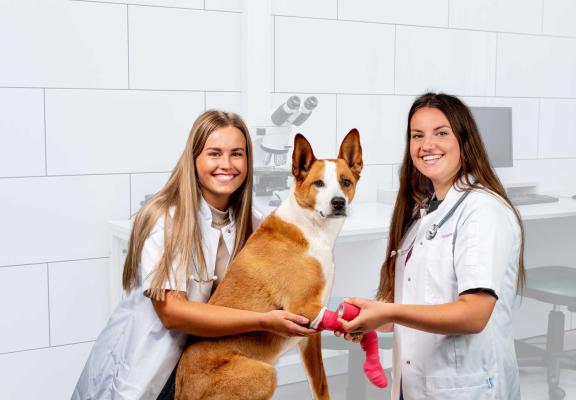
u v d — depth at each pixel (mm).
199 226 1339
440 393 1299
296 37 2742
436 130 1356
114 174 2545
